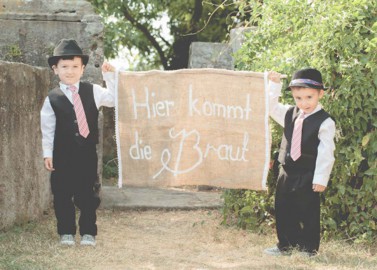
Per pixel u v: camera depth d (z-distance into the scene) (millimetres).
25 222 6309
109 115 10953
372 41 5645
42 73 6898
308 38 5988
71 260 5055
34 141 6617
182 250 5602
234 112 5348
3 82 5914
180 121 5352
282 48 6324
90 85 5500
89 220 5609
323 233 5941
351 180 5891
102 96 5465
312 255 5297
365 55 5684
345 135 5820
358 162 5648
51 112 5434
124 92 5367
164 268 4953
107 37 12727
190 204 7855
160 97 5355
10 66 6051
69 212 5586
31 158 6516
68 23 7652
